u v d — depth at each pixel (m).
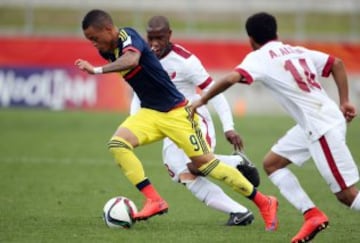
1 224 29.73
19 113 77.38
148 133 28.25
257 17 25.70
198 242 26.31
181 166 30.19
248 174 29.98
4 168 46.00
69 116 75.62
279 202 36.12
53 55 80.94
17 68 80.88
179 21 105.94
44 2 104.06
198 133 28.22
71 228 28.92
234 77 24.61
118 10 104.44
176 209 33.78
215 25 105.69
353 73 81.69
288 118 79.06
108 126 68.56
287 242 26.45
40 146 55.84
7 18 103.00
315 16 105.19
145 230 28.61
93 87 81.06
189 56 30.77
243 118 78.12
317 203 36.00
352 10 97.12
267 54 25.09
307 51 26.06
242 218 29.81
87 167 46.88
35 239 26.80
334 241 26.80
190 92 31.23
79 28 95.88
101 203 35.16
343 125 25.09
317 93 25.14
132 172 28.30
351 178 24.70
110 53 27.61
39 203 34.88
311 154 25.17
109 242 26.20
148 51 27.58
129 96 81.31
